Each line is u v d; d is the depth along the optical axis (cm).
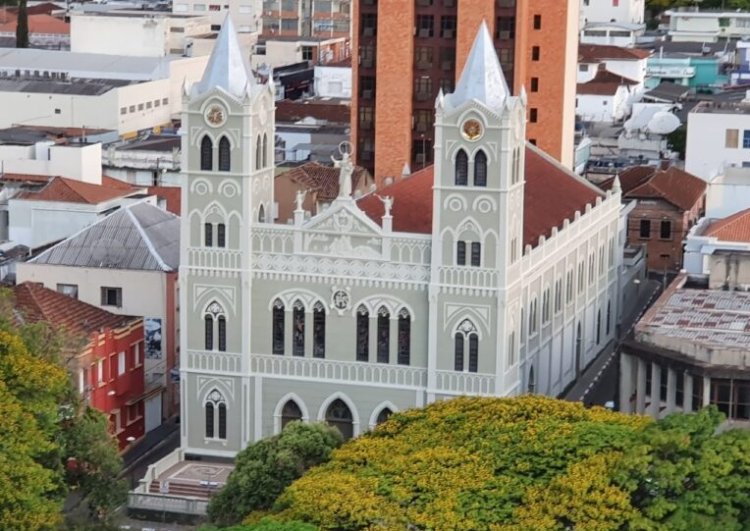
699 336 15338
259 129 16050
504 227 15375
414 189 16962
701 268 18138
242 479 13462
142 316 17738
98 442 13588
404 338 15862
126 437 17088
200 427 16412
